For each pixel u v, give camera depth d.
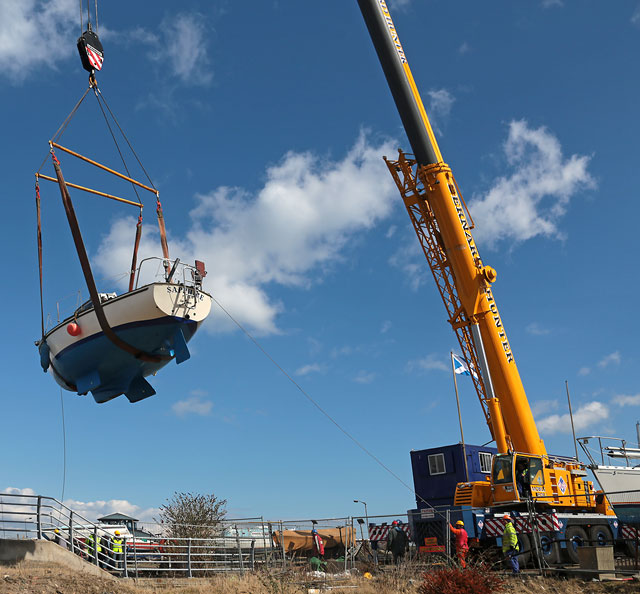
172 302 19.42
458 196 25.73
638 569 18.86
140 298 19.11
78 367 20.17
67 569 17.33
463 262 24.83
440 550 21.12
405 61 25.94
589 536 22.77
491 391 23.78
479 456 25.34
